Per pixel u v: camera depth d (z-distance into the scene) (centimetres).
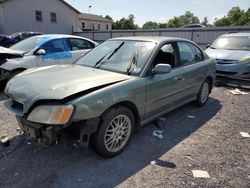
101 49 399
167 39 392
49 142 259
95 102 257
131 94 297
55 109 242
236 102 551
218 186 249
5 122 393
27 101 258
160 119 430
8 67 550
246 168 282
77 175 262
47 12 2473
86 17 4512
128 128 313
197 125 409
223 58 702
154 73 332
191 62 444
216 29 1764
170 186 247
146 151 316
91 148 292
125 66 339
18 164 279
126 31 2228
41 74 313
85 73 316
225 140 354
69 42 687
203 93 505
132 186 246
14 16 2225
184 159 299
